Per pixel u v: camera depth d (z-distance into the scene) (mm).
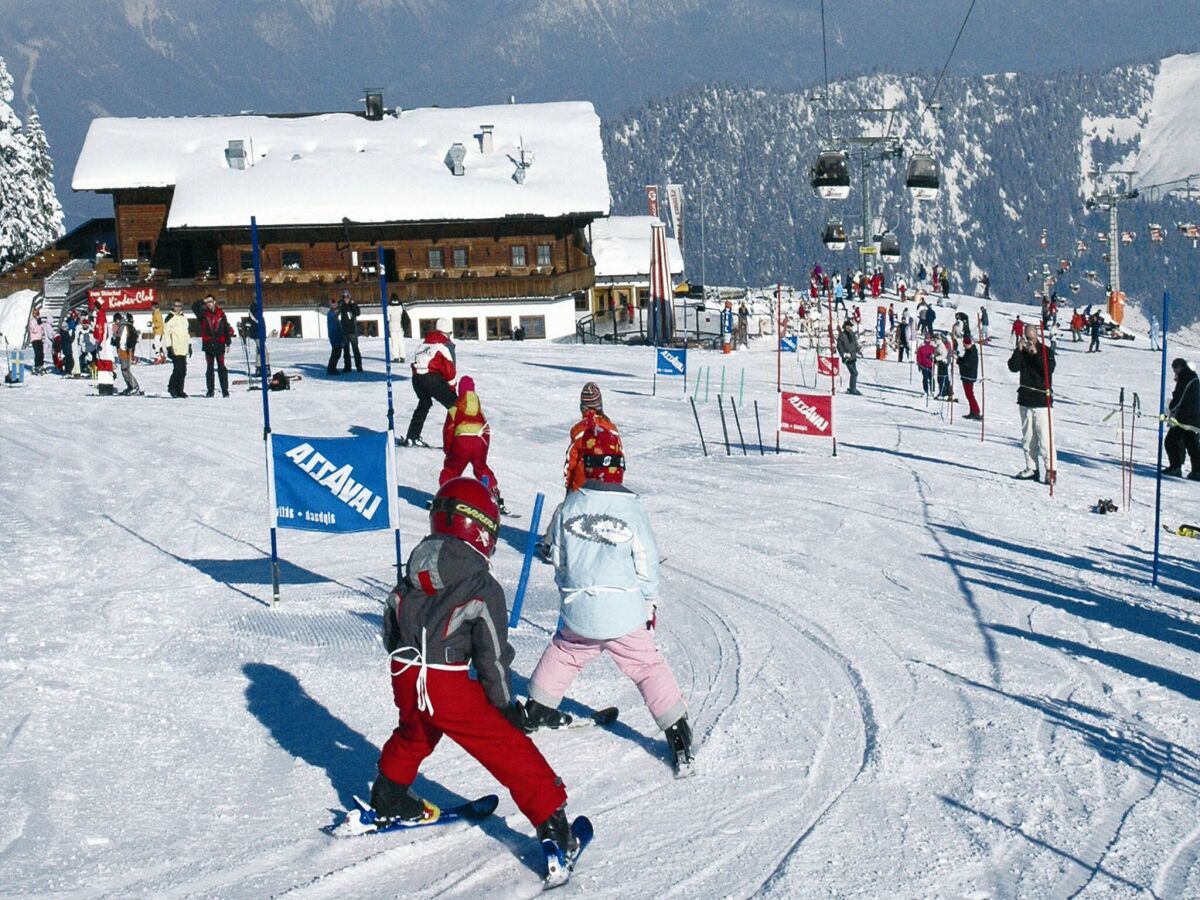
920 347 29578
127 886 5711
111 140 64812
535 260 62000
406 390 25641
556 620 10375
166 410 22750
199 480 16531
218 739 7629
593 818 6590
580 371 31375
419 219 59625
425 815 6438
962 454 19719
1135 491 17141
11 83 76688
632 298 74312
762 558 12383
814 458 18609
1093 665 8969
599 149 65688
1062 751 7293
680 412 23844
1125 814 6410
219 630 10000
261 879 5809
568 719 7922
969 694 8344
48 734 7586
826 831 6297
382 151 64625
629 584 7254
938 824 6340
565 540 7316
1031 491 16484
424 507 15227
